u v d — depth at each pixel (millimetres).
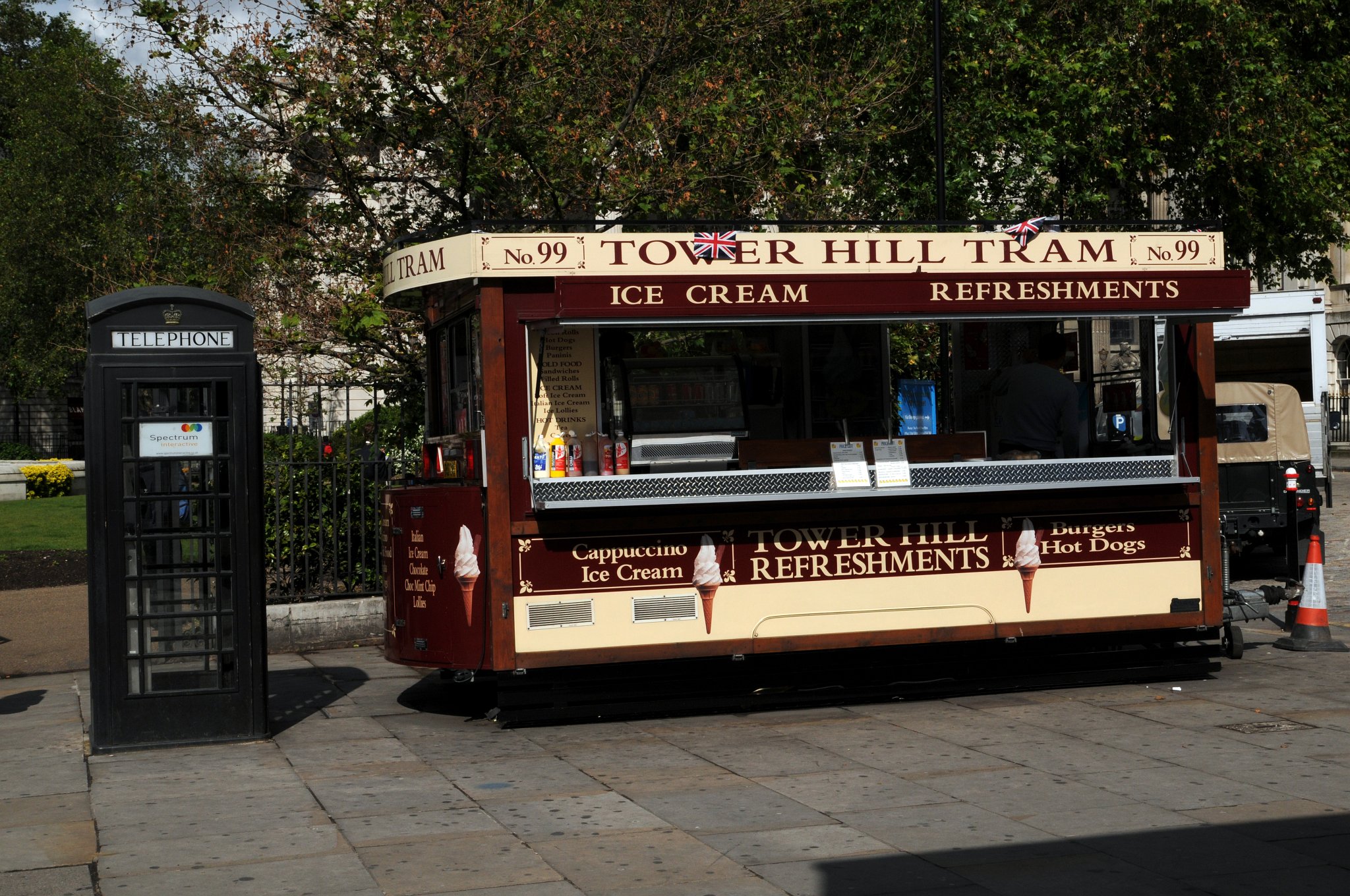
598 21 12875
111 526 7457
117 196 36562
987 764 6648
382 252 12031
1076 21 19094
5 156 44750
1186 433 8914
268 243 12305
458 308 8445
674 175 12469
